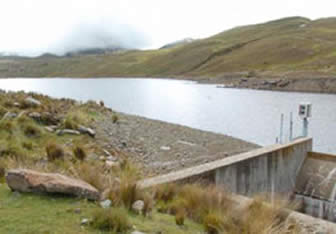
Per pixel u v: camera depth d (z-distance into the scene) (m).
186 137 15.85
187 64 158.88
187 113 30.06
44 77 197.25
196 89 67.62
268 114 29.17
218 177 6.86
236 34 194.75
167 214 4.14
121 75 181.62
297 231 4.10
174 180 5.63
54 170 5.51
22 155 6.86
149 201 4.09
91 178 4.58
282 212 4.64
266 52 118.31
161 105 36.59
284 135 20.00
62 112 13.38
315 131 21.39
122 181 4.34
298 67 84.62
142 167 9.58
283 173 9.60
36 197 3.69
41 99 15.98
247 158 7.87
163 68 168.88
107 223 3.09
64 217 3.19
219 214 4.06
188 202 4.48
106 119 15.74
